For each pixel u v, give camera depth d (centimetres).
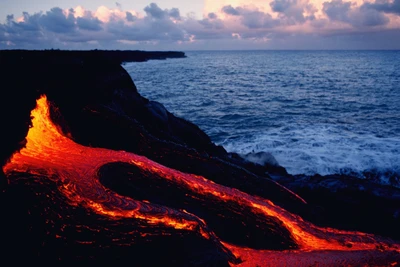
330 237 720
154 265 457
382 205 937
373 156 1641
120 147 911
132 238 500
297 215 798
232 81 6141
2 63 1049
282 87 5112
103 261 449
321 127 2375
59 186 602
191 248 504
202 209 686
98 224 519
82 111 979
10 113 766
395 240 764
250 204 767
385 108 3181
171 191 717
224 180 885
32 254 438
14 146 690
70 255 448
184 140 1508
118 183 670
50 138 800
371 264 620
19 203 524
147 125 1205
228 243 600
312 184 1097
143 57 14925
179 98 3947
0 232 457
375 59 16275
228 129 2391
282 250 619
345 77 6731
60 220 510
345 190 1045
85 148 825
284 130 2300
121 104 1320
